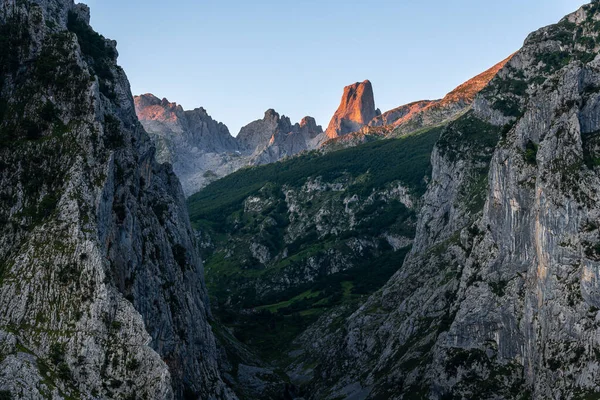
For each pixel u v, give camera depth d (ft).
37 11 422.00
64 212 355.77
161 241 468.34
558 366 409.49
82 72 405.18
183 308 472.85
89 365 330.13
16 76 407.03
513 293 481.05
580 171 437.58
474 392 473.26
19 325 333.21
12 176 374.22
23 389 306.14
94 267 345.31
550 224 437.58
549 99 487.61
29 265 344.49
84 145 381.60
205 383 483.51
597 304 403.13
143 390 333.21
